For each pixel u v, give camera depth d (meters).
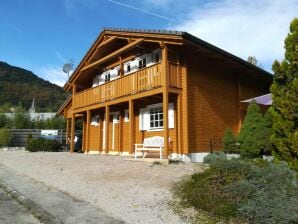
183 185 8.50
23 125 37.56
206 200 6.96
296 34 9.27
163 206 7.23
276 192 6.74
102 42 18.41
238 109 17.67
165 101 13.42
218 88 16.61
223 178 7.67
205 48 14.23
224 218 6.30
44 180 10.93
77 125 33.91
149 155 15.34
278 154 9.60
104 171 11.70
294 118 8.99
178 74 14.55
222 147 15.08
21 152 23.02
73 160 15.58
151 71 14.41
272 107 9.80
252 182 7.27
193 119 14.78
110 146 19.89
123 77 16.25
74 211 7.02
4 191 9.56
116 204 7.54
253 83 19.41
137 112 17.44
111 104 17.09
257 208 6.12
